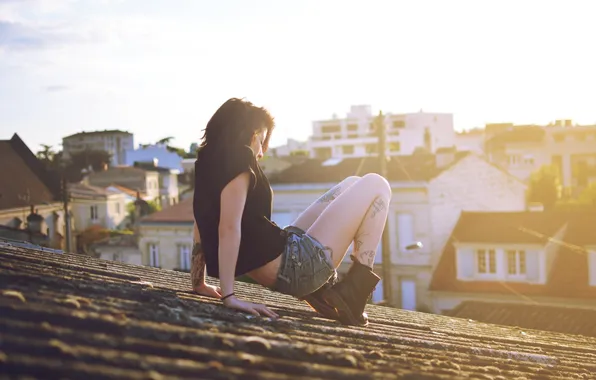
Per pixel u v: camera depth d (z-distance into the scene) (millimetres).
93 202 57250
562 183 90750
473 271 31500
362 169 36094
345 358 3049
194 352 2598
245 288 6984
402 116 104688
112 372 2145
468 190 35531
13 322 2467
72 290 3430
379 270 34406
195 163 4359
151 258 37719
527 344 6457
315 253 4453
